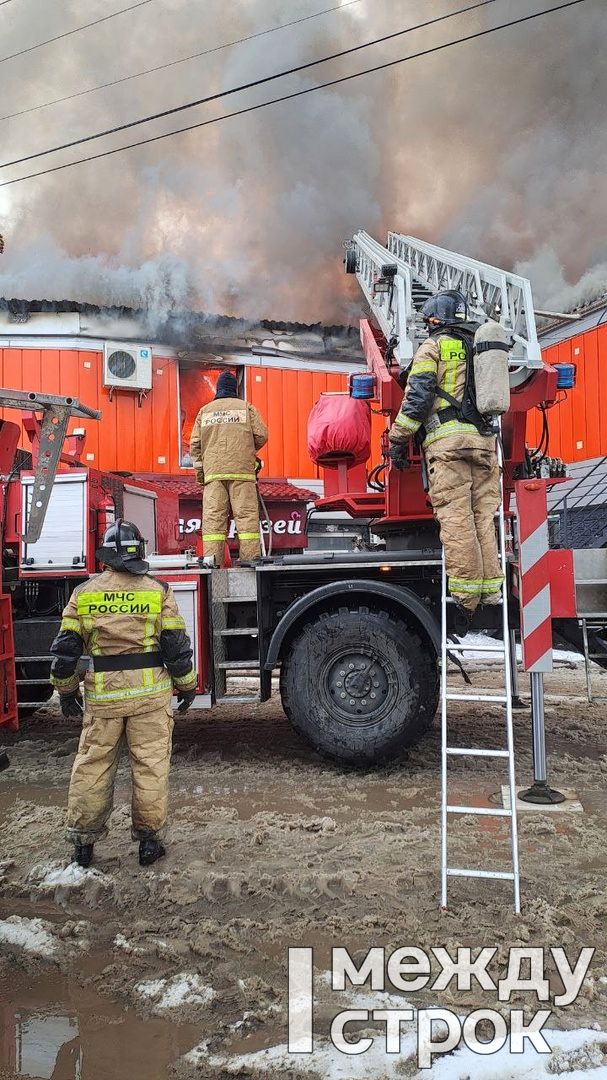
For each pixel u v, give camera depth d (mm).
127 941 2348
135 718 2926
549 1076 1696
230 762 4547
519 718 5645
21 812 3641
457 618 4156
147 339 10359
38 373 9961
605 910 2473
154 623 2949
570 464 9883
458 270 5254
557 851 3031
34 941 2350
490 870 2832
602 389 9656
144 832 2934
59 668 2893
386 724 4098
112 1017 1958
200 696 4453
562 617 3668
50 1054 1809
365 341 5262
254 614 4641
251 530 5098
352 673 4180
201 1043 1837
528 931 2342
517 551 4016
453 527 3264
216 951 2277
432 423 3352
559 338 10297
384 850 3047
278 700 6707
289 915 2510
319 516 8562
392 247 7117
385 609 4355
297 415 10797
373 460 10172
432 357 3301
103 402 10086
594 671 7887
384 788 3979
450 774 4203
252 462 5184
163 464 10250
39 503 4516
